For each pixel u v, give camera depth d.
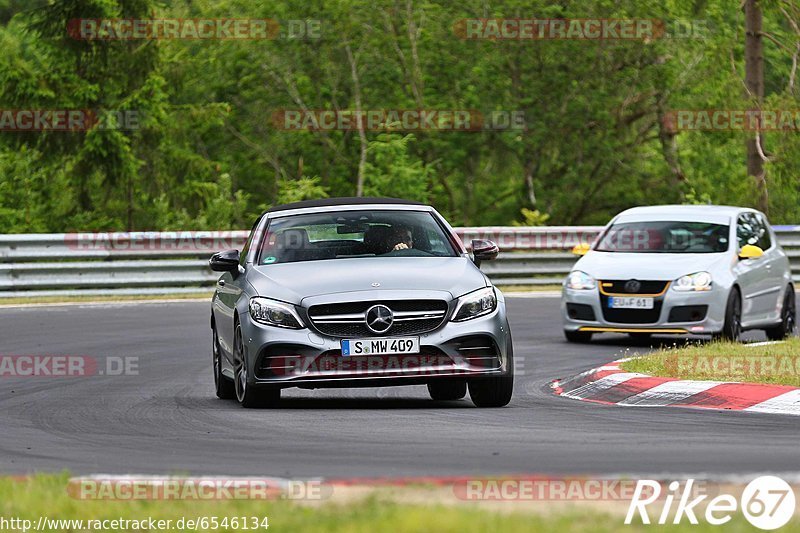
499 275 95.31
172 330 67.06
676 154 155.00
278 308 38.25
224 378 42.78
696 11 147.00
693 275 58.53
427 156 153.88
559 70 148.75
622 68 149.75
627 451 29.16
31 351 58.44
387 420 35.56
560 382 45.97
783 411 36.72
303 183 137.62
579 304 59.84
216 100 154.25
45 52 134.38
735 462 27.22
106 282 86.88
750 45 120.25
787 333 64.81
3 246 85.25
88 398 43.59
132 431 34.94
